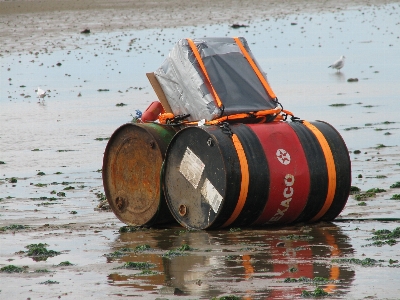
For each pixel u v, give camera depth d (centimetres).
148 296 2731
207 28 16275
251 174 3675
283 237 3606
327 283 2802
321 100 8588
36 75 11425
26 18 18175
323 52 12775
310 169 3788
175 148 3894
